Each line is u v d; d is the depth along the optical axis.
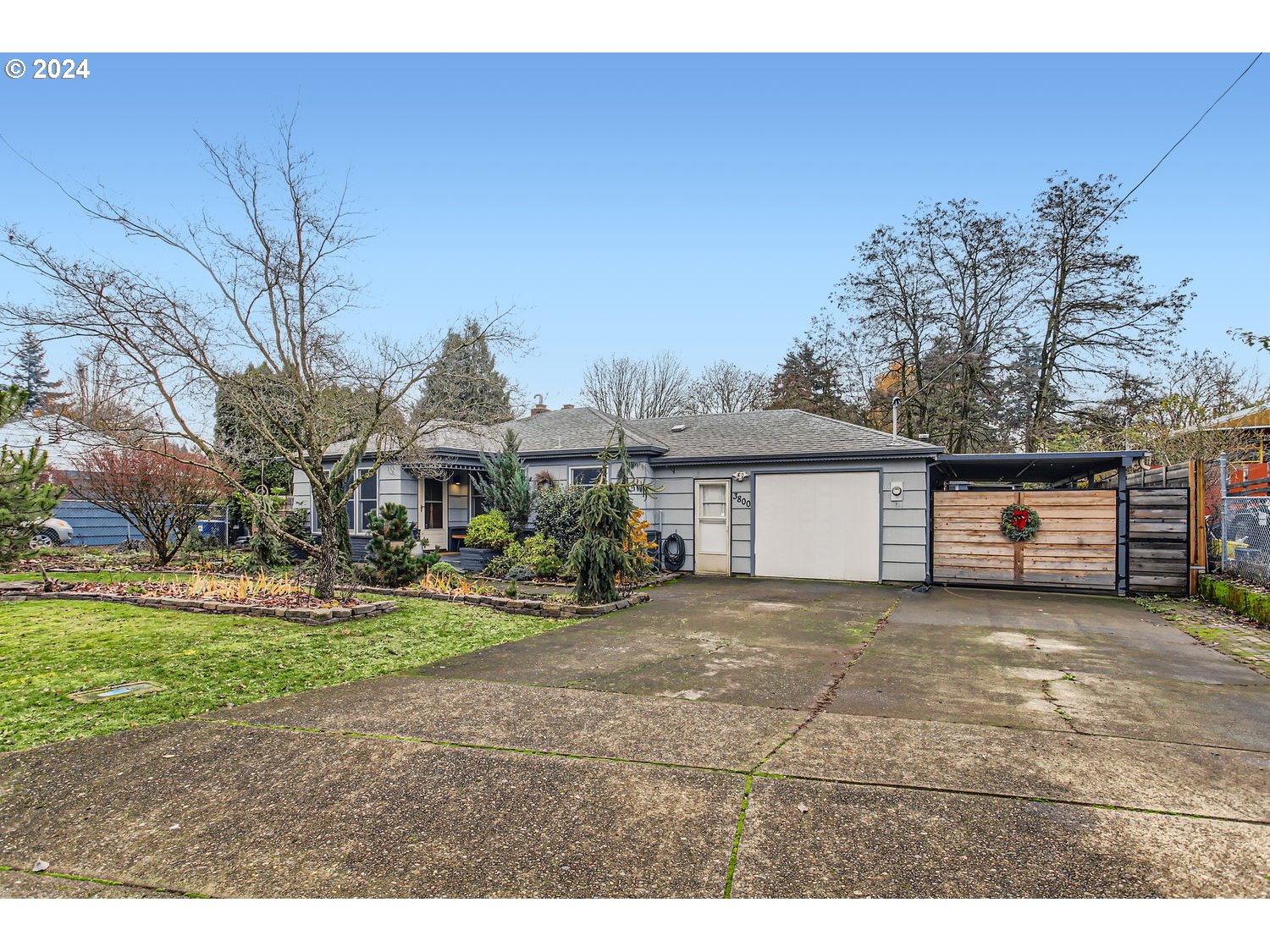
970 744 4.13
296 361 8.52
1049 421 22.09
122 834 3.07
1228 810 3.24
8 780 3.61
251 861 2.85
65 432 8.64
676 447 15.19
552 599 9.30
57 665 5.88
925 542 12.39
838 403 29.22
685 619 8.69
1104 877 2.70
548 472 15.33
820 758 3.91
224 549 16.30
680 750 4.06
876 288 23.56
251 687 5.34
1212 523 11.61
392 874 2.76
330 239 8.66
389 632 7.50
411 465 12.56
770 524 13.79
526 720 4.61
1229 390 18.84
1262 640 7.29
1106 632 7.80
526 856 2.89
